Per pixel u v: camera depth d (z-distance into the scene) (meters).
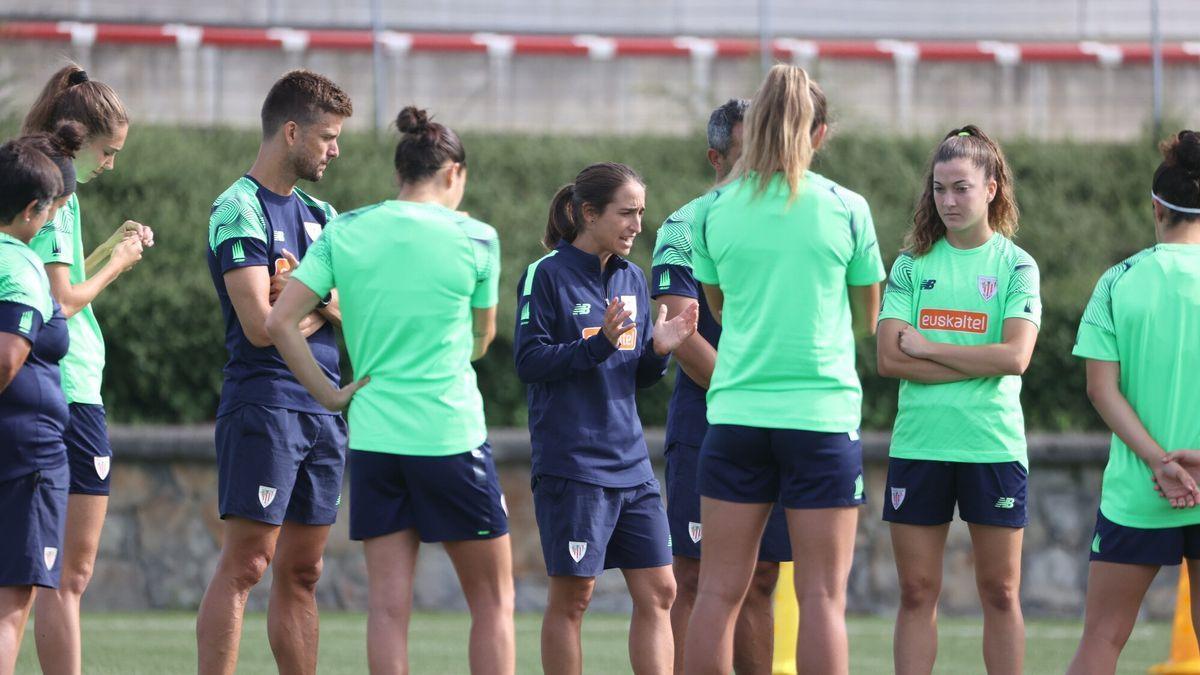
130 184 48.03
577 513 19.88
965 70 59.16
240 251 20.59
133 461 41.12
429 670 29.25
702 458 17.98
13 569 18.22
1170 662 23.75
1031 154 53.91
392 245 18.00
